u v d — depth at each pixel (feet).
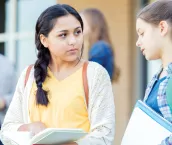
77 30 12.02
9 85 20.74
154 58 11.57
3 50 29.55
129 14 25.08
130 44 25.13
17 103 12.54
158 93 11.14
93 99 11.81
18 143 11.55
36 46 12.45
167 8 11.40
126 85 25.07
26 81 12.48
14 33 29.17
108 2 25.35
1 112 19.99
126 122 25.13
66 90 11.96
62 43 11.93
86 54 18.70
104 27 18.81
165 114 10.96
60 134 10.77
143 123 11.24
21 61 28.94
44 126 11.86
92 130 11.71
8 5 29.53
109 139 11.75
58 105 11.89
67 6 12.14
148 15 11.51
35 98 12.17
